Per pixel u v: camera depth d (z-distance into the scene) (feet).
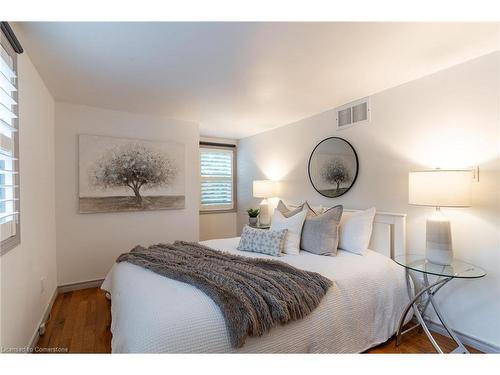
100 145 10.81
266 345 4.57
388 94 8.67
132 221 11.56
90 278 10.67
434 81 7.47
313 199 11.65
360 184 9.57
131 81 8.14
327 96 9.41
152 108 10.88
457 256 6.95
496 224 6.28
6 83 4.67
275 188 13.56
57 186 10.07
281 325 4.77
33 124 6.82
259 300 4.68
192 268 6.04
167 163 12.26
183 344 3.93
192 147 12.94
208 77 7.83
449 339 6.89
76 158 10.41
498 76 6.26
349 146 9.88
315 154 11.39
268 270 6.16
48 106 8.87
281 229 8.54
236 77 7.84
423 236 7.73
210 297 4.68
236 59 6.73
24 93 6.07
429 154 7.59
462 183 6.18
